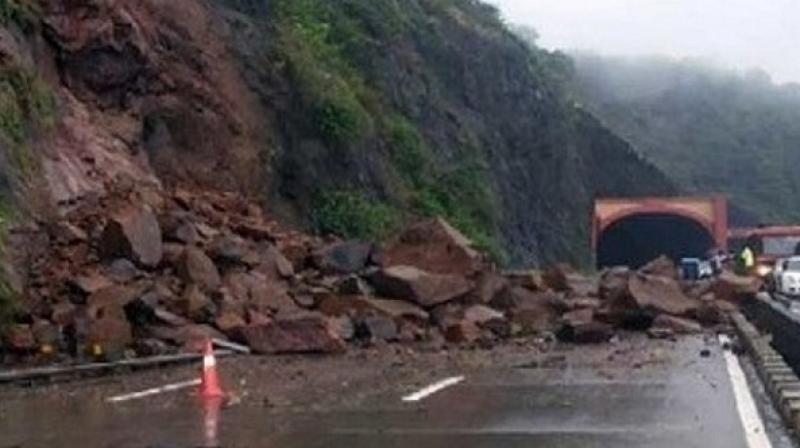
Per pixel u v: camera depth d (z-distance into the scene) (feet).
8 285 75.82
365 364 74.54
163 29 122.31
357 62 177.47
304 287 96.89
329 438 41.19
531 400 52.85
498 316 98.22
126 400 54.60
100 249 86.38
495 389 57.98
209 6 134.31
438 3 252.62
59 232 86.53
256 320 85.81
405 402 52.31
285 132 136.77
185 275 87.30
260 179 128.47
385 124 169.37
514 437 41.39
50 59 107.14
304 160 137.90
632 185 346.95
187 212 102.68
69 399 56.24
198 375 67.10
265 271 96.02
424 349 86.69
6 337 73.46
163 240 91.86
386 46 189.57
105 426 45.19
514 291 108.68
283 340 81.92
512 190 242.17
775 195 597.52
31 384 63.52
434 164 181.98
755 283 129.59
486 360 77.30
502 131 247.70
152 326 80.12
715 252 283.79
